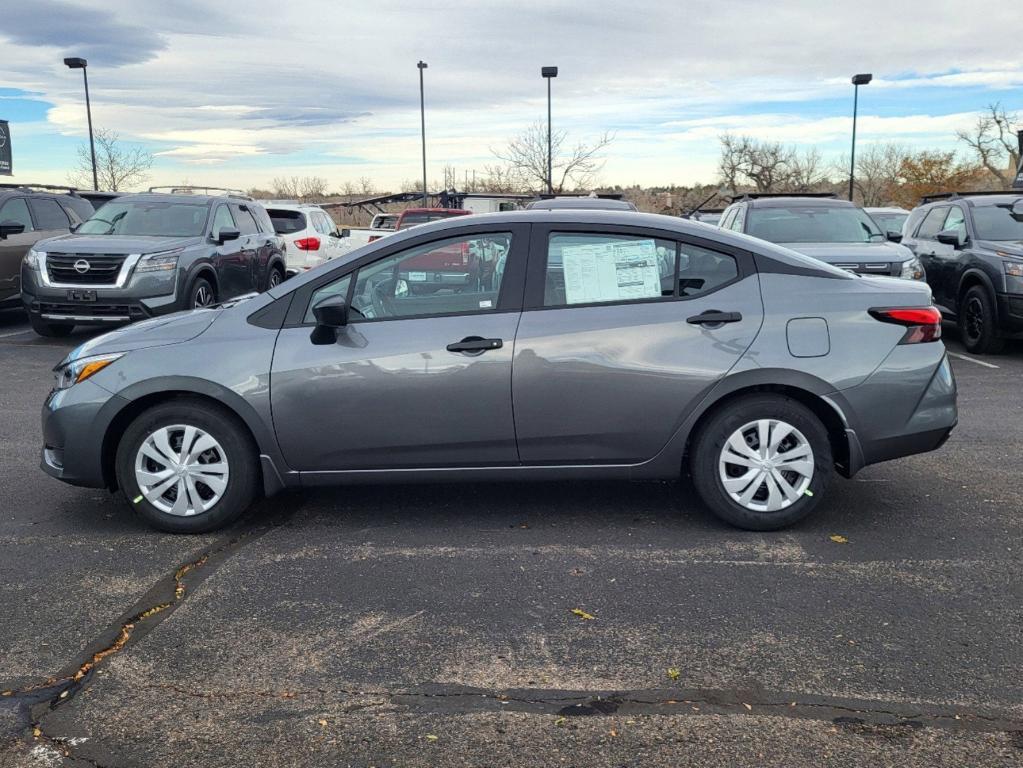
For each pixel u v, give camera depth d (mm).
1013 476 5922
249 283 13562
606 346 4758
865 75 30328
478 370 4762
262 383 4812
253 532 5043
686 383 4754
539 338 4770
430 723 3158
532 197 31656
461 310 4859
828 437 4918
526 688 3381
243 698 3334
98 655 3660
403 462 4906
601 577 4375
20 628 3900
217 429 4883
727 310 4809
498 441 4848
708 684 3393
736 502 4891
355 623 3922
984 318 10531
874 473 6020
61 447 4980
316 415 4828
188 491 4945
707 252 4914
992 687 3348
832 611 3984
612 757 2951
